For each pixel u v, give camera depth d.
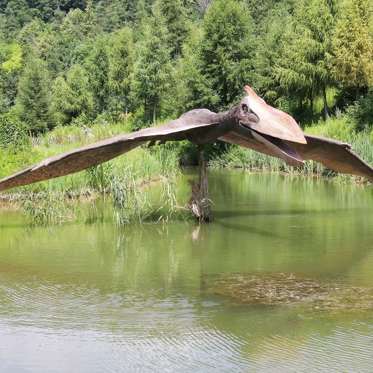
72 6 135.38
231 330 9.66
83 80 64.88
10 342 9.30
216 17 47.97
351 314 10.27
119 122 61.72
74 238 16.27
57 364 8.59
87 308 10.73
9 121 24.31
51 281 12.34
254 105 11.88
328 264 13.42
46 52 93.25
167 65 54.50
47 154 24.36
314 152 14.54
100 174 22.08
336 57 43.44
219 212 20.11
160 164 27.94
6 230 17.27
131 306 10.81
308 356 8.71
